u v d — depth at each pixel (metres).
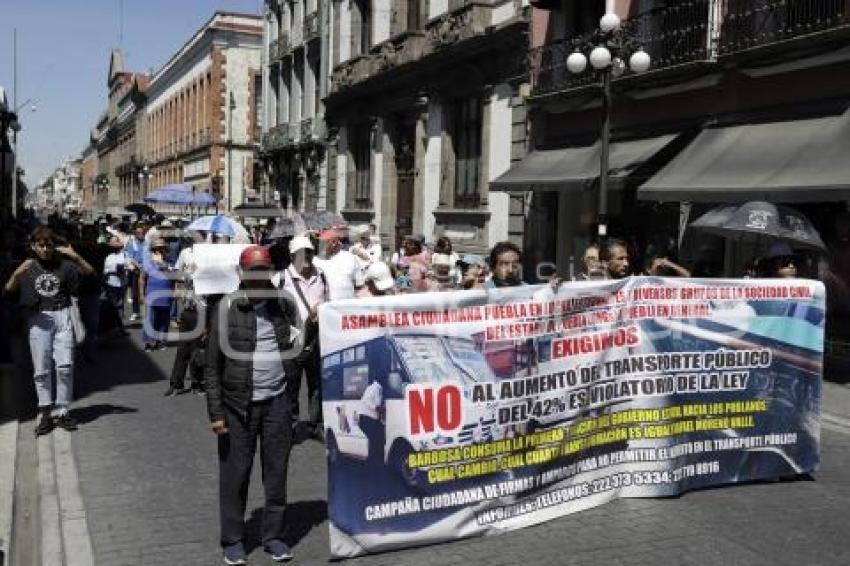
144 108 82.81
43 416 7.92
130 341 14.18
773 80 12.76
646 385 6.00
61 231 14.05
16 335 13.73
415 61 23.25
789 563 4.95
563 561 4.94
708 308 6.17
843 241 11.84
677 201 13.19
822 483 6.50
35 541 5.39
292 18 38.16
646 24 15.27
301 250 7.46
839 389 10.04
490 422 5.35
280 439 4.97
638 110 15.73
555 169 16.67
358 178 29.86
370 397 5.01
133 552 5.07
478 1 20.59
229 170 51.38
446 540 5.22
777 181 11.10
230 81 52.19
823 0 11.88
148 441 7.66
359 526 4.99
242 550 4.92
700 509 5.84
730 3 13.41
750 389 6.35
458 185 22.45
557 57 17.45
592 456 5.83
